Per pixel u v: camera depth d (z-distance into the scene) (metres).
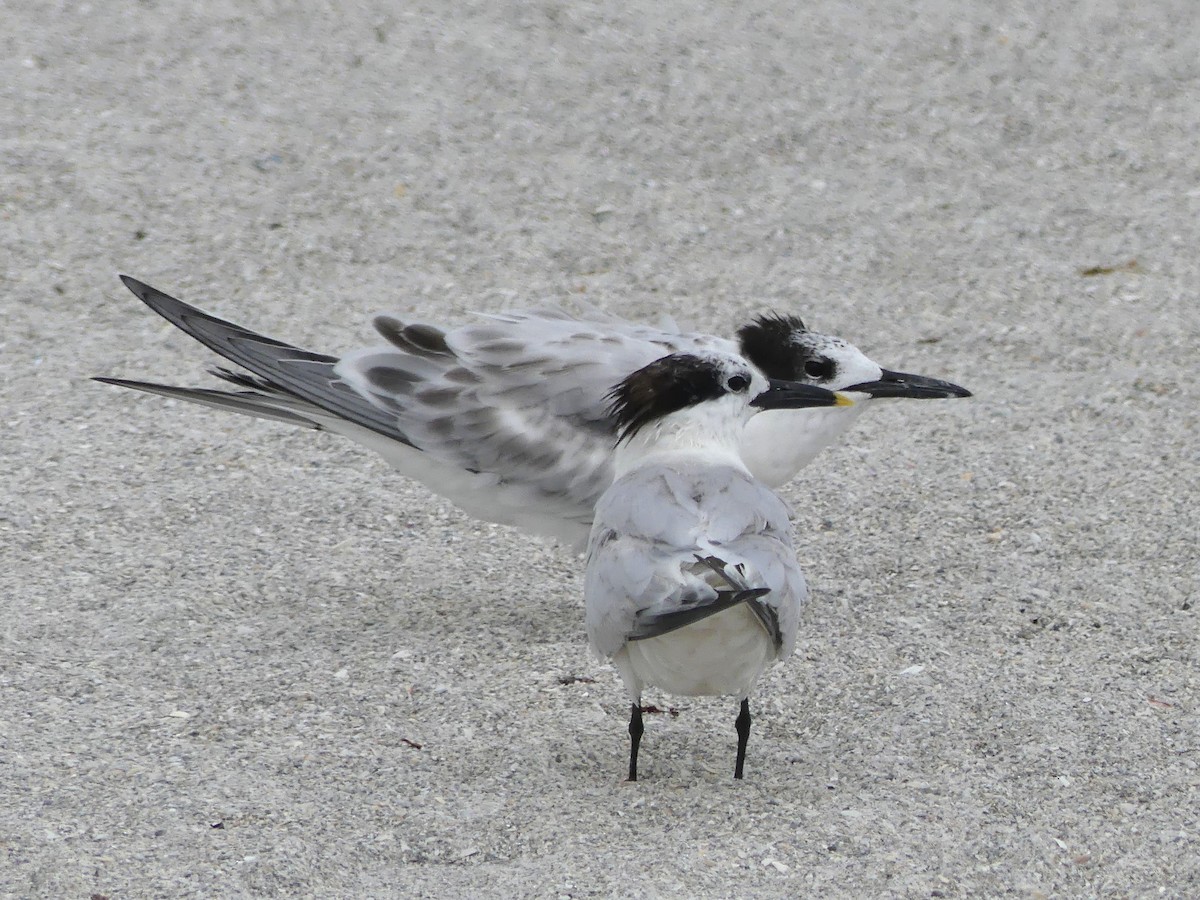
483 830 7.88
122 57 19.48
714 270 15.81
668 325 11.91
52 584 10.58
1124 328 14.73
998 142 18.41
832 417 10.98
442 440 10.74
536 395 10.75
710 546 7.65
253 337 10.91
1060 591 10.68
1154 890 7.49
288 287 15.23
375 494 12.24
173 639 9.96
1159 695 9.32
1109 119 18.84
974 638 10.09
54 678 9.38
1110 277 15.67
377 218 16.50
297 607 10.52
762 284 15.55
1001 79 19.67
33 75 18.89
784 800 8.17
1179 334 14.56
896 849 7.71
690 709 9.32
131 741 8.69
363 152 17.69
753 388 8.73
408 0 21.27
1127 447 12.71
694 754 8.77
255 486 12.20
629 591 7.66
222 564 11.03
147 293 10.91
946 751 8.70
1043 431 13.02
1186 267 15.78
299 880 7.42
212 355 14.16
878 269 15.89
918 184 17.53
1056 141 18.42
